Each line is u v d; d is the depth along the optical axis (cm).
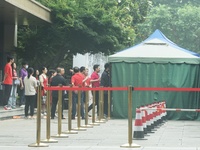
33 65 3688
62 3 3391
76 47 3522
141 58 2636
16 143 1506
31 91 2494
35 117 2528
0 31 3284
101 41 3484
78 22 3400
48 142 1532
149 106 1941
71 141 1570
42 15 3138
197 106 2609
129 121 1422
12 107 2778
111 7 3731
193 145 1480
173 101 2612
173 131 1941
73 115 2525
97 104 2655
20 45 3591
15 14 2920
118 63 2644
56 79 2508
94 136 1722
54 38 3475
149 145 1480
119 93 2636
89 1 3559
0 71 3200
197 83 2631
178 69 2627
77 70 2539
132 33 3753
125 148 1388
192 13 7094
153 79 2627
